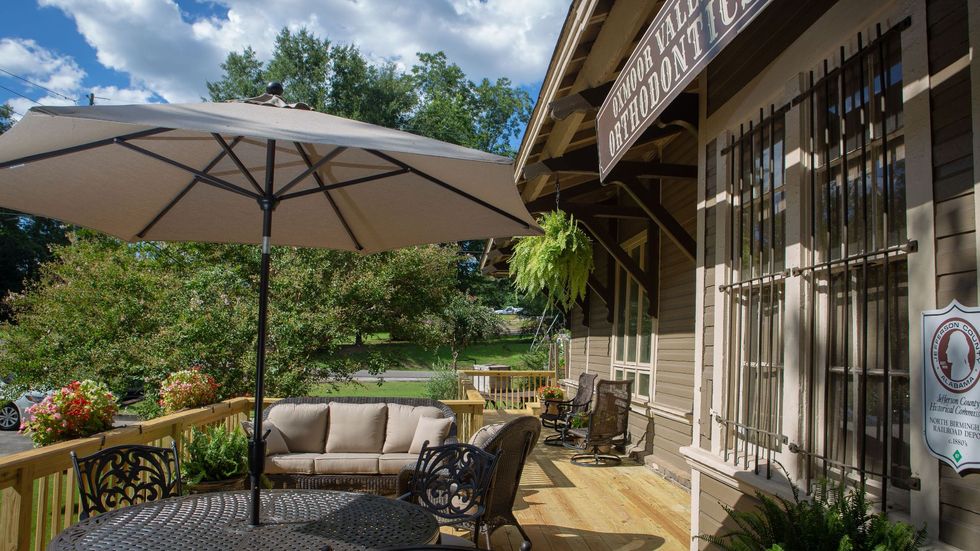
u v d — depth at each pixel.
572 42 3.79
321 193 3.14
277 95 2.67
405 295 11.30
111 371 8.34
